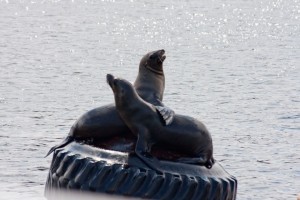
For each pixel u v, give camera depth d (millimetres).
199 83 57156
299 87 56406
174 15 150750
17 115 41906
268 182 30125
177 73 62844
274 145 36906
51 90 51156
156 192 18562
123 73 63531
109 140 19438
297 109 46812
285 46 91000
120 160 18828
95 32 104562
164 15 149500
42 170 28734
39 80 55719
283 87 56156
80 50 79375
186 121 19438
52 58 70688
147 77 20016
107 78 19094
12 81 54750
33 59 69250
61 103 46500
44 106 45062
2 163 30062
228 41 98625
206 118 43719
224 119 43438
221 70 65688
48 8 150250
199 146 19453
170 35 109938
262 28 122750
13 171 28484
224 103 48594
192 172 19047
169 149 19312
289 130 40625
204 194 18969
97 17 135250
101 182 18672
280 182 30234
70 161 19203
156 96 19812
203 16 153500
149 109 19078
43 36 93312
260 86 56562
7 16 125625
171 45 92688
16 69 61906
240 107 47156
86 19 128375
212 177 19281
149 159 18844
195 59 74812
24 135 36531
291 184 30031
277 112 45750
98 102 47750
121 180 18594
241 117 44062
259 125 41781
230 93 52688
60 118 41656
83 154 19203
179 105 47750
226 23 137125
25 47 79875
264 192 28797
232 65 69688
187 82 57469
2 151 32625
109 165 18750
